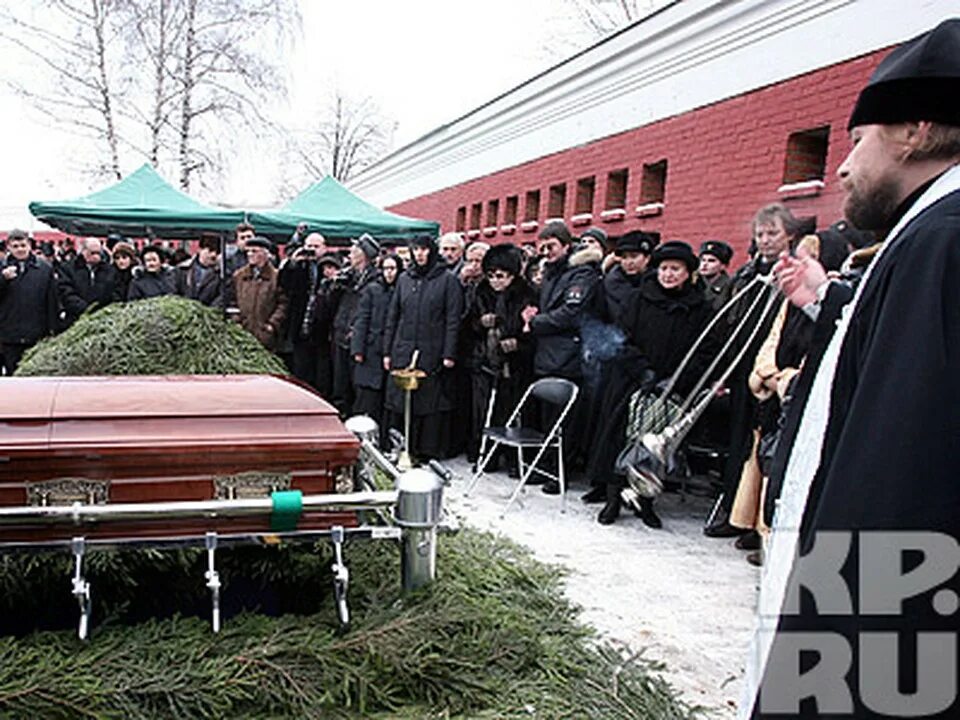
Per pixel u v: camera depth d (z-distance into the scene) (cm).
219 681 140
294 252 641
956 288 81
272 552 178
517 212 973
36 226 2125
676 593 310
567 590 307
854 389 92
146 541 149
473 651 163
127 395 172
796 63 510
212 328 286
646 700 183
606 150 750
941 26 97
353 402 623
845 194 106
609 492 407
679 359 392
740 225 555
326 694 142
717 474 493
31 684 131
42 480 151
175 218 777
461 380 560
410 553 172
